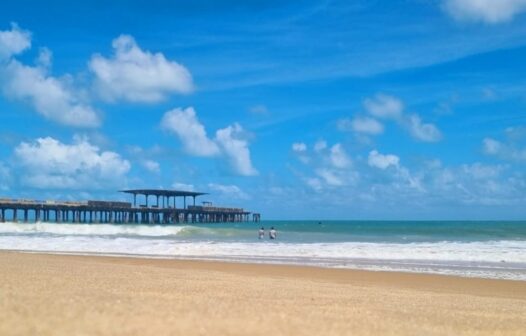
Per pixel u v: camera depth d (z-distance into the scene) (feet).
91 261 87.51
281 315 33.63
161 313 30.91
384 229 265.75
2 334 23.27
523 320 40.45
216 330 27.25
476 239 171.32
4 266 61.93
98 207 303.89
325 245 133.39
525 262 98.37
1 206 268.62
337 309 39.99
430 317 38.65
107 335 24.53
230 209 409.90
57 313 28.35
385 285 68.54
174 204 372.99
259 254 114.11
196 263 93.76
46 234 204.13
